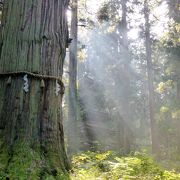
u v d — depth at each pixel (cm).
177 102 2475
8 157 419
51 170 427
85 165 589
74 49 1877
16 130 439
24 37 474
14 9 490
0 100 456
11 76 459
